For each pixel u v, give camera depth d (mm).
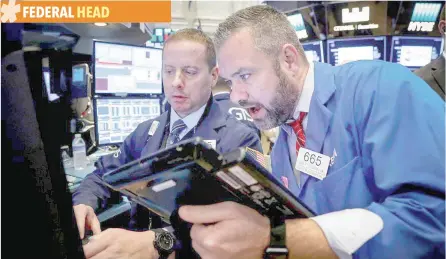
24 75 438
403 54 4711
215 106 1782
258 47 1076
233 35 1092
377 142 869
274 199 589
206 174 524
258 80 1091
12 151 432
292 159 1300
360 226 687
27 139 431
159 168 523
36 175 432
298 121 1221
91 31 2666
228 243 600
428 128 826
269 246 617
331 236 649
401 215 732
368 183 978
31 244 439
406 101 872
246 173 507
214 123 1733
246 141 1668
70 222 457
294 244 626
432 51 4652
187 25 4172
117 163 1869
